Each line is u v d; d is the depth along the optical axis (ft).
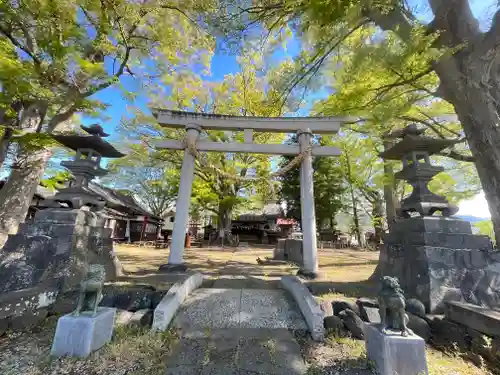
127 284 14.71
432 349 10.54
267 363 8.92
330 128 22.61
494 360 8.89
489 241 13.26
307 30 14.90
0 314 10.24
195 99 40.75
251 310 12.82
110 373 8.11
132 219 73.15
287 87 19.49
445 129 23.25
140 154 44.65
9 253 13.84
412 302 12.14
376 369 8.36
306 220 20.66
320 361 9.12
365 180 51.34
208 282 17.29
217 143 22.81
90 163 17.16
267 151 22.75
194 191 55.67
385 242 17.13
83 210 15.93
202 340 10.40
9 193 21.99
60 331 9.03
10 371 8.05
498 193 12.50
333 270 23.12
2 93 15.12
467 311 10.21
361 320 11.41
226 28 17.29
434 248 13.06
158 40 25.09
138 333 10.56
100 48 21.58
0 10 15.38
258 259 30.22
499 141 12.46
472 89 13.07
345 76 15.97
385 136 23.21
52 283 13.41
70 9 16.43
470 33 13.04
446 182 32.22
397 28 12.96
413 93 18.70
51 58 16.69
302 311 12.42
